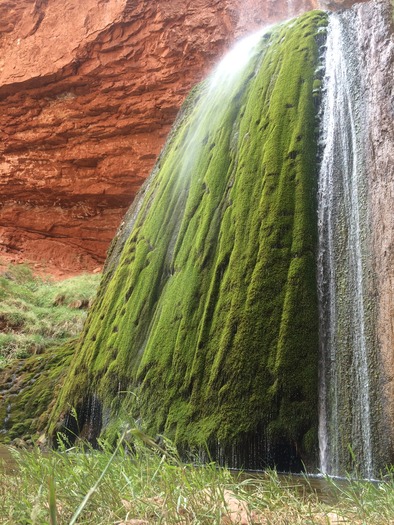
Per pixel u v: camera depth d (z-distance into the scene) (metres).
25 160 22.70
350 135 8.16
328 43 9.67
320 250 7.72
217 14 18.48
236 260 8.07
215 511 2.73
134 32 19.42
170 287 9.23
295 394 6.79
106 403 9.09
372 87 8.07
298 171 8.20
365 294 6.98
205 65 18.72
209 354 7.63
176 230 10.23
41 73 20.61
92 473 3.26
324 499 4.14
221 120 10.73
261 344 7.16
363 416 6.49
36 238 24.12
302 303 7.21
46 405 11.37
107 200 22.50
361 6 9.34
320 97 9.06
